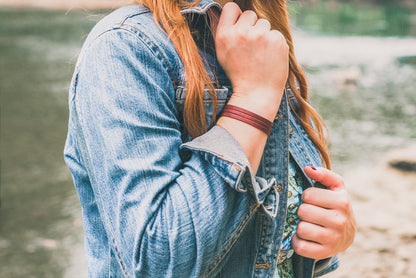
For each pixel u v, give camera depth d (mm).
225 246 836
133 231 772
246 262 936
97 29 875
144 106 813
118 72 817
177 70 873
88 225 971
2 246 3799
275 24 1131
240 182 815
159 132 819
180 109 882
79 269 3473
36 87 9422
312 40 14328
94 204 956
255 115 849
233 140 831
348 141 6090
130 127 795
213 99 881
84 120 828
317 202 943
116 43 832
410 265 3369
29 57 12859
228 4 930
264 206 863
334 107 7648
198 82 860
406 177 4738
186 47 870
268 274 943
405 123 6871
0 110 7832
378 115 7250
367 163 5301
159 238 761
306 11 23734
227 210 806
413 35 15180
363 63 11164
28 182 5070
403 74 10086
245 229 929
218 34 892
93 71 828
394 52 12477
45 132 6715
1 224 4168
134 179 778
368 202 4316
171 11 880
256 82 866
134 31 846
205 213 781
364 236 3779
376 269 3352
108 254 943
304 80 1177
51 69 11141
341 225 938
